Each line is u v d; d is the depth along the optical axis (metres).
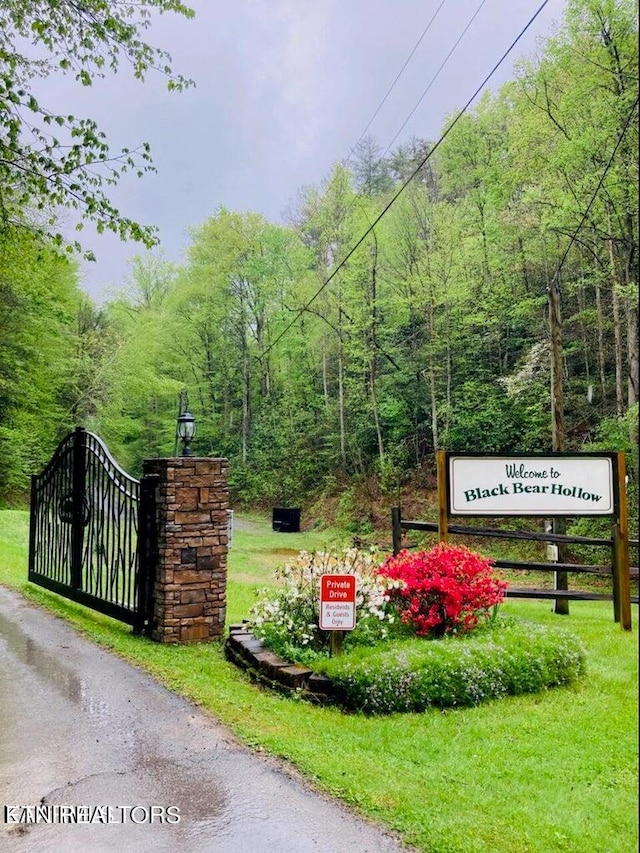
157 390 29.45
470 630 5.47
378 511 23.05
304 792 2.93
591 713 4.31
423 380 23.98
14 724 3.74
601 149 14.38
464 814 2.77
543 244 18.80
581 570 7.74
